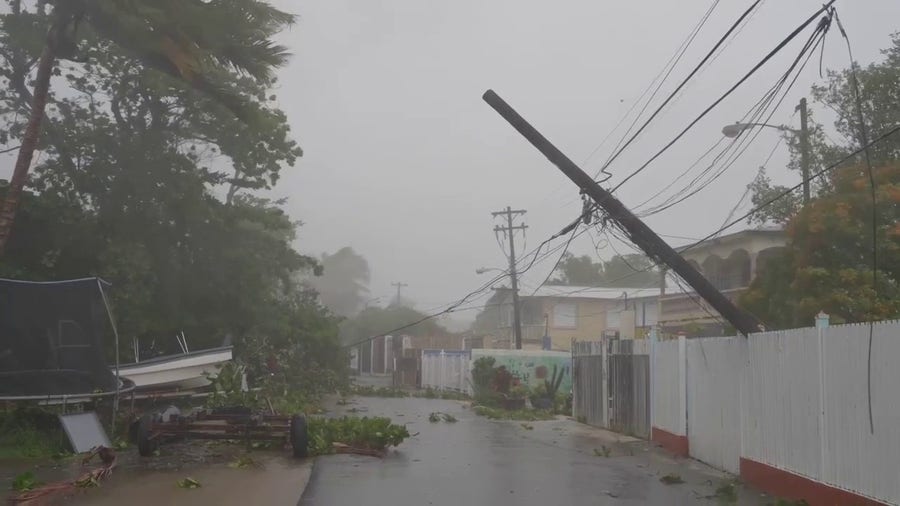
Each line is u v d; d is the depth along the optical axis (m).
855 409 9.16
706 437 14.37
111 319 15.69
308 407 25.72
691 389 15.23
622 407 20.05
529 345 50.47
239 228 27.70
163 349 26.73
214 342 27.25
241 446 15.73
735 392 12.97
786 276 17.02
